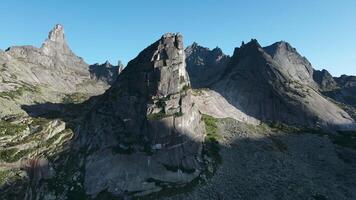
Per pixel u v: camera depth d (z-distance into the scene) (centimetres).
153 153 9225
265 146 10831
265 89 14725
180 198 8069
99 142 9688
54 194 8312
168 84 10431
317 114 13525
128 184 8488
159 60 10869
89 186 8475
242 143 10706
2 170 8512
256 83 15125
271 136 11919
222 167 9288
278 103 14062
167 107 10000
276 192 8394
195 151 9575
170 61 10825
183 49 11288
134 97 10475
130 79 10994
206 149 9838
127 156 9181
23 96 18812
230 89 15062
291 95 14375
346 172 9900
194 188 8425
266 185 8675
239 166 9481
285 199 8131
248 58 16675
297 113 13575
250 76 15575
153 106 10038
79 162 9200
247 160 9838
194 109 10588
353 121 14025
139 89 10581
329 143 11744
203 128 10606
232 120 12356
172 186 8469
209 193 8250
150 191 8325
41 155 9131
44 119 10606
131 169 8850
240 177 8950
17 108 15312
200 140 10006
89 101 13375
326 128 12925
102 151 9406
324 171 9850
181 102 10206
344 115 14312
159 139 9444
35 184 8544
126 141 9600
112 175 8700
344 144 11669
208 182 8656
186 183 8569
